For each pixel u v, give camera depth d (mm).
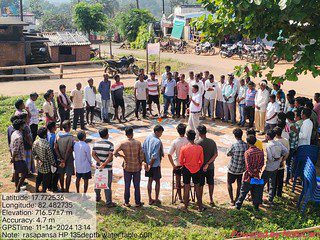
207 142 9148
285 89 22156
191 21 10016
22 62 31734
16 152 9664
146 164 9305
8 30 31484
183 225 8695
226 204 9781
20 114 10648
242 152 9297
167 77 16656
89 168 9703
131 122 16469
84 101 17156
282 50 8883
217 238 8125
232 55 35688
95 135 14742
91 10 51438
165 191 10461
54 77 29500
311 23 8688
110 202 9383
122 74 26484
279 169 9836
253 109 15336
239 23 9328
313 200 9117
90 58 41781
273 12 8305
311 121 10633
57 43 38594
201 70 30359
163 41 49125
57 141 9680
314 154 10180
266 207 9656
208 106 16781
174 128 15633
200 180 9172
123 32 53719
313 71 8555
